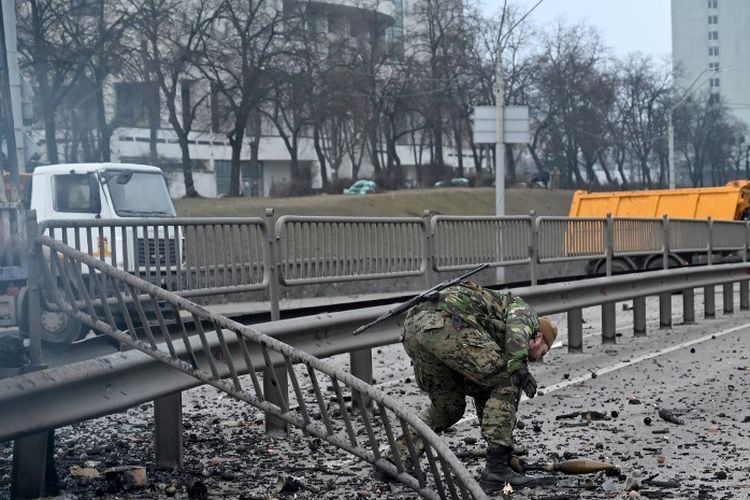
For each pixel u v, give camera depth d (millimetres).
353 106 76625
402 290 14562
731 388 12258
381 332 11117
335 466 8281
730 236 27312
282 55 68062
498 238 14859
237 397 6832
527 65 89375
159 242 9695
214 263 10273
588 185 101938
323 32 73125
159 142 82688
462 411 7574
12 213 12367
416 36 84688
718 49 181750
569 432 9656
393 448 6219
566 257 16578
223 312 13508
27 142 20891
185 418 10703
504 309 7250
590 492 7355
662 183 112125
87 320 7234
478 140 34156
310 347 9852
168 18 60281
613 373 13633
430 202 77312
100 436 9695
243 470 8172
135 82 59125
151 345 7008
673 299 29406
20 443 6867
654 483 7547
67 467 8188
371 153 90000
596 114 96375
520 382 7047
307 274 11359
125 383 7121
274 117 75938
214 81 66125
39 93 48219
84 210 19297
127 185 19750
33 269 7242
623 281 16797
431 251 13383
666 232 21891
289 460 8555
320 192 81625
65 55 47906
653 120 106438
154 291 6871
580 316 15867
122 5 54438
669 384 12641
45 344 8609
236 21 65125
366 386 6188
